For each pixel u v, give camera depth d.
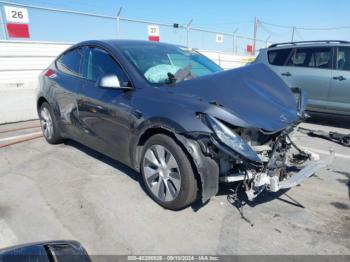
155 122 2.86
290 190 3.43
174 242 2.54
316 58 6.55
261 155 2.82
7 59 7.16
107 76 3.15
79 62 4.22
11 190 3.42
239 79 3.27
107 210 3.01
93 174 3.84
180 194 2.80
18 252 1.32
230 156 2.58
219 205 3.08
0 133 5.89
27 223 2.79
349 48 6.16
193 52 4.46
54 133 4.84
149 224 2.78
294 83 6.79
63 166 4.11
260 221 2.83
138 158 3.25
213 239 2.58
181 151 2.73
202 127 2.56
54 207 3.06
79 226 2.75
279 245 2.51
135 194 3.32
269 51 7.40
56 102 4.52
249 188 2.87
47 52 7.93
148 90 3.12
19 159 4.40
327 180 3.71
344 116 6.35
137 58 3.59
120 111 3.27
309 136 5.68
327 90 6.38
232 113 2.64
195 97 2.84
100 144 3.78
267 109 2.94
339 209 3.04
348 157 4.55
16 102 6.86
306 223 2.80
